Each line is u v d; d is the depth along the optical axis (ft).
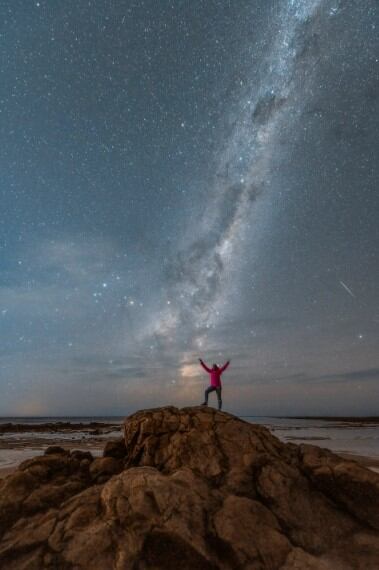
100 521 20.81
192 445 27.86
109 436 121.19
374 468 52.70
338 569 19.38
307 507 23.43
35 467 27.99
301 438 111.86
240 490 24.03
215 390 38.06
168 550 19.38
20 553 20.16
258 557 19.43
